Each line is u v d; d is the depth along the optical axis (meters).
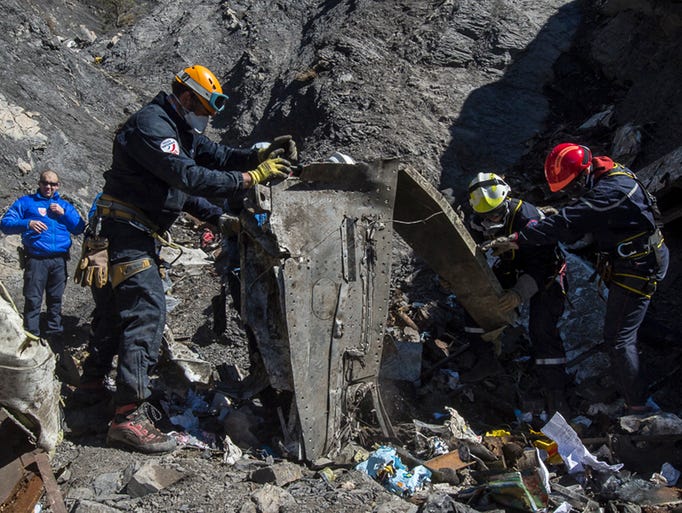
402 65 9.38
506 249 4.70
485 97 8.74
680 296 5.79
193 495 3.65
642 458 4.38
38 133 8.91
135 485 3.68
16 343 3.22
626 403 4.79
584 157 4.54
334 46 10.00
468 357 5.58
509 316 4.98
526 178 7.79
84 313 6.91
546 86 8.92
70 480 3.82
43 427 3.46
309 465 4.04
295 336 3.96
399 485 3.89
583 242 5.83
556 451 4.50
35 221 6.14
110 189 4.16
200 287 6.73
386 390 5.09
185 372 4.90
